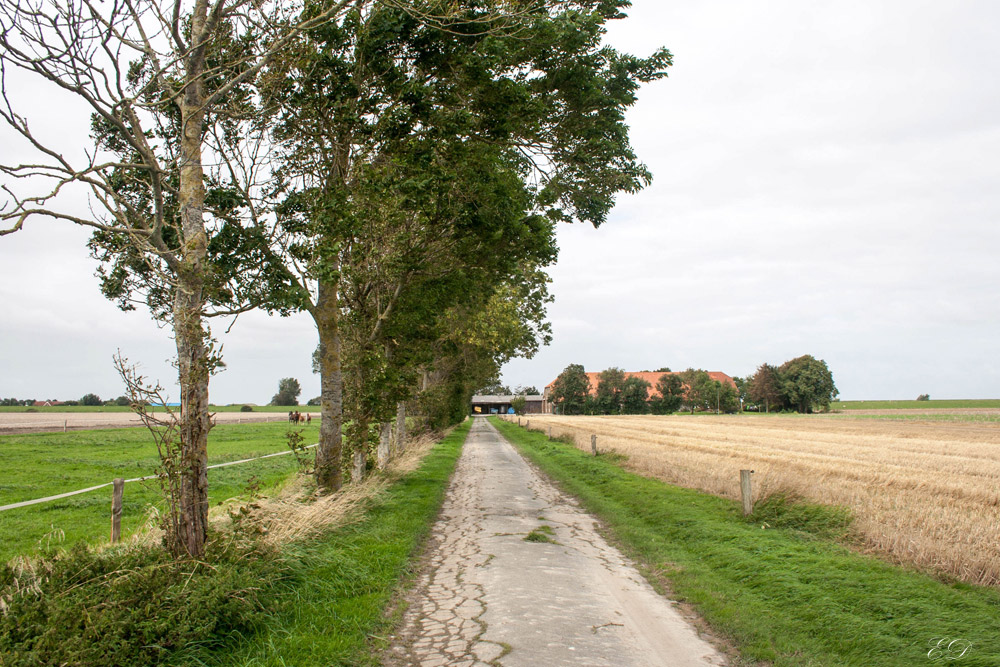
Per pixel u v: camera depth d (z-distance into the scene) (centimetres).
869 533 833
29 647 389
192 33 660
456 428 5281
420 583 704
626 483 1532
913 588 610
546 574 745
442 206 1065
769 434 3944
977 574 657
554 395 11462
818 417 8488
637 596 662
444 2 801
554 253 1279
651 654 495
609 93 1122
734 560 775
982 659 442
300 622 535
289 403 16162
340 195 990
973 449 2666
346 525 941
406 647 505
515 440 3919
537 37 941
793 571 702
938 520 870
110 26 481
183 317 601
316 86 966
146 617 445
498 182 1078
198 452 597
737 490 1293
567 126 1151
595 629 552
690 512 1093
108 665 390
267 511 770
